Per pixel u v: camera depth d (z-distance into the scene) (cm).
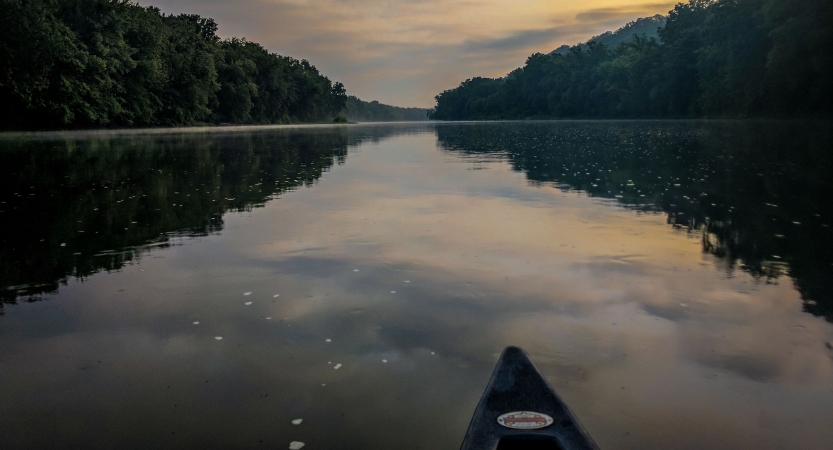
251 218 713
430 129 5909
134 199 879
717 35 4778
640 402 265
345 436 240
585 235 592
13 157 1659
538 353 315
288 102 10606
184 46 5956
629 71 8881
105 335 346
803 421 250
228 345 330
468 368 298
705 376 288
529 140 2786
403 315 371
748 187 920
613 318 363
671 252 520
